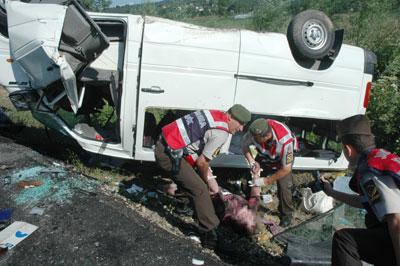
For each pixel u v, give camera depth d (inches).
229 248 138.8
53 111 175.9
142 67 160.1
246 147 161.0
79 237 121.5
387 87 278.1
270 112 176.6
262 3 504.4
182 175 131.6
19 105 179.6
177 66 162.4
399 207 81.8
